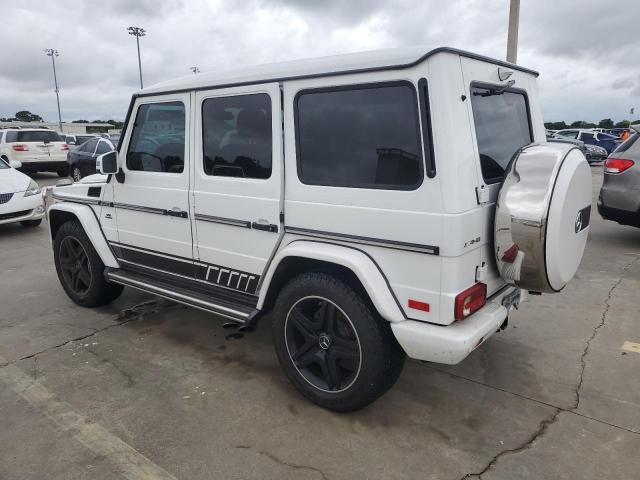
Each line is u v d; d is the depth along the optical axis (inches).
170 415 118.3
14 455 104.0
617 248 269.6
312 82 110.4
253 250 128.1
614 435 109.7
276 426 113.8
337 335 114.7
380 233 103.6
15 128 638.5
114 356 149.3
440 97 93.4
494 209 108.0
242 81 122.9
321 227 113.1
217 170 133.5
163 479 97.0
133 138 155.7
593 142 946.1
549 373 137.3
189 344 157.5
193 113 135.9
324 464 101.1
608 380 133.1
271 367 142.3
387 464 101.0
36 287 216.4
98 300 184.5
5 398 126.2
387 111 101.0
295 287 117.4
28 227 350.6
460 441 108.2
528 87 135.0
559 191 99.7
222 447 106.4
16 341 160.4
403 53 98.0
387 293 103.7
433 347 99.1
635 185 255.4
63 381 134.6
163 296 150.9
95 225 172.6
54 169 654.5
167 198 146.9
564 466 100.0
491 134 113.0
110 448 106.3
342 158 108.6
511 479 96.6
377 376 108.7
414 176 98.5
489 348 152.6
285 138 116.5
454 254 95.7
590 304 187.0
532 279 105.3
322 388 118.7
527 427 113.0
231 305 134.7
